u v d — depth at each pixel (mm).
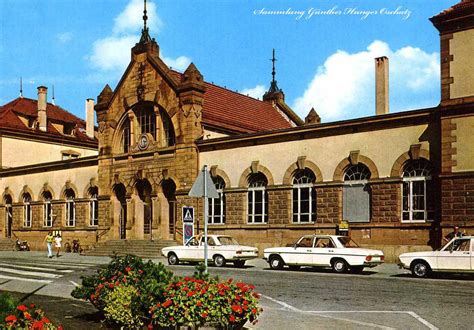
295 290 17656
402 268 22906
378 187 27859
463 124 24938
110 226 40438
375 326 11828
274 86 53000
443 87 25625
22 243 46438
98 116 41781
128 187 39375
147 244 36125
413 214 26953
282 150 31719
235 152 33875
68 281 21250
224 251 27219
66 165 44906
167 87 37312
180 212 35750
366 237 28078
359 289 17578
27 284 20391
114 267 11750
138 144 39156
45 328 7207
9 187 49750
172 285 9594
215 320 9172
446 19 25656
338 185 29234
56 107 61438
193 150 35562
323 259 23828
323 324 12125
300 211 30984
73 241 42094
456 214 24812
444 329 11422
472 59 24938
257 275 22234
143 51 38969
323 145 30078
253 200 33094
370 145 28359
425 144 26578
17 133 52062
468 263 20047
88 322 11945
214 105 41406
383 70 34906
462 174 24734
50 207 46438
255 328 11688
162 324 9320
